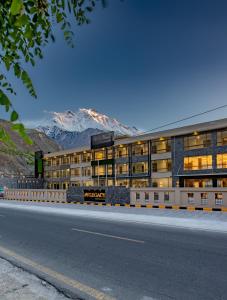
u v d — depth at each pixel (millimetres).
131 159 48281
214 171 35812
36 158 72875
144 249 8781
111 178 52438
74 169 62156
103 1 1563
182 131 39438
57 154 65812
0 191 46562
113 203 27156
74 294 5090
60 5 1688
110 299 4891
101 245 9406
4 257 7762
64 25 1750
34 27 1577
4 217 18406
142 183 46406
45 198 35875
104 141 48969
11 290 4883
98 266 6906
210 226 13320
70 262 7266
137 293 5164
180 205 22438
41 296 4629
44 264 7074
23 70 1438
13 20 1328
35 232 12211
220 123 35062
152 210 21156
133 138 47094
